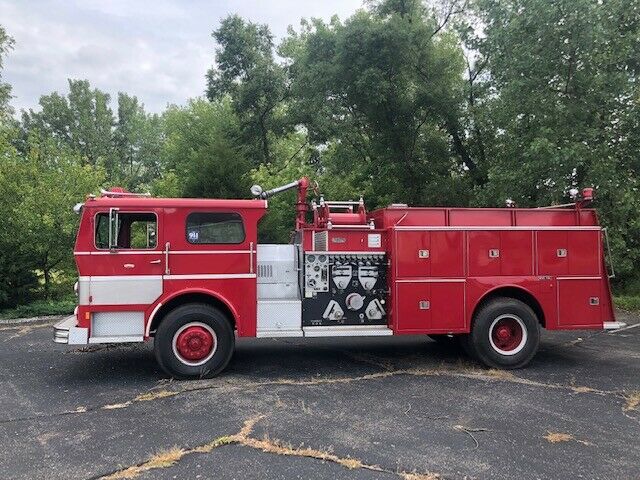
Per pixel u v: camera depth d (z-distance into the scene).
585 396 5.88
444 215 7.37
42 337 9.30
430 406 5.50
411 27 16.19
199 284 6.62
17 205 12.18
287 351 8.24
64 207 12.46
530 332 7.14
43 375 6.75
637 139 11.96
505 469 4.02
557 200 12.11
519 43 12.64
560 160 11.54
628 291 14.52
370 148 18.55
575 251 7.37
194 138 32.38
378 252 7.23
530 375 6.80
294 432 4.73
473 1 16.05
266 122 27.33
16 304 12.06
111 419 5.09
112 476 3.88
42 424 4.97
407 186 18.08
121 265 6.45
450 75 17.38
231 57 26.98
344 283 7.18
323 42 17.94
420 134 18.16
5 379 6.57
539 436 4.69
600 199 12.24
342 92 17.27
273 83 26.23
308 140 24.80
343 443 4.49
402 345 8.75
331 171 20.31
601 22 11.44
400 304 7.00
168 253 6.55
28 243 12.25
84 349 8.31
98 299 6.39
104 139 53.06
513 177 12.57
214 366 6.56
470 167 18.08
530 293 7.23
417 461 4.14
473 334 7.14
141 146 56.09
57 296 13.40
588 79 11.91
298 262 7.22
